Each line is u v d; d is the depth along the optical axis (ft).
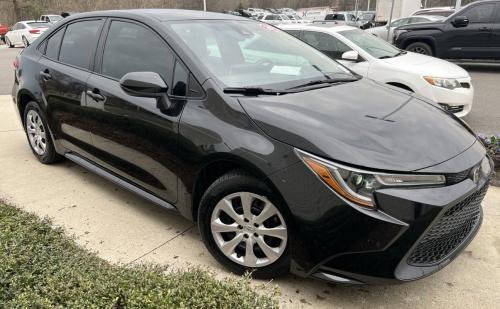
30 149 18.31
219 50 11.43
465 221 9.18
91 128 12.89
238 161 9.04
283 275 9.80
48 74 14.57
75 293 7.18
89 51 13.41
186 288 7.29
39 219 9.96
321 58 13.44
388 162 8.16
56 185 14.66
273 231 9.01
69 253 8.53
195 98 10.18
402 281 8.13
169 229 11.86
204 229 9.95
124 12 12.92
